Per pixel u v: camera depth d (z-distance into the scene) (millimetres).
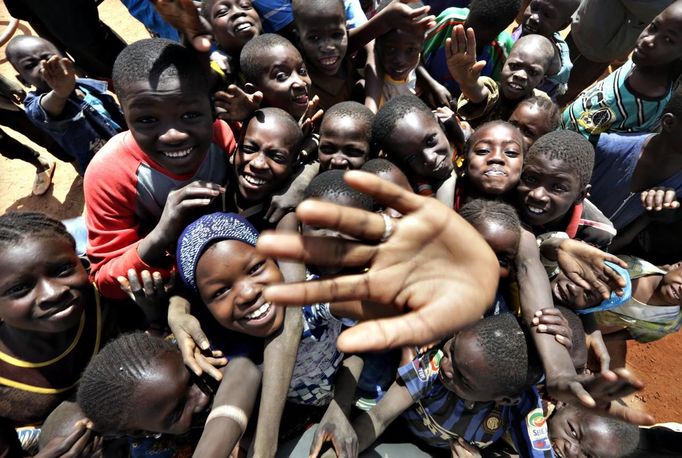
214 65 1029
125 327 907
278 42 987
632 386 518
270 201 881
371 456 794
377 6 1477
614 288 783
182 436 785
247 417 638
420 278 442
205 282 663
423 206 430
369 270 428
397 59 1160
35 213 723
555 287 852
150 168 819
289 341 688
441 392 804
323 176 823
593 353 904
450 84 1338
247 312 666
